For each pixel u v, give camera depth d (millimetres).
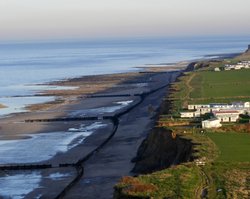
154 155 101688
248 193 64938
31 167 107188
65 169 105062
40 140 136500
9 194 91250
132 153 113812
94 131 145625
